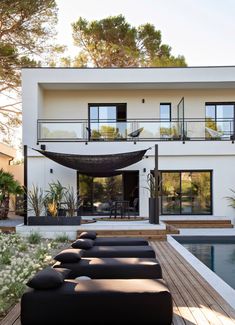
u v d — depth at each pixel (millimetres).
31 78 16453
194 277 6668
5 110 23094
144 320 4191
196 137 16453
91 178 16234
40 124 16250
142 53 24953
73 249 6594
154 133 16250
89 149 16078
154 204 12508
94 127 16344
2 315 4750
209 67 16578
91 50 24625
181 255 8883
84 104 17984
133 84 16953
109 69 16562
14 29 19625
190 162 16109
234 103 18125
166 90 18094
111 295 4195
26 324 4184
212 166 16094
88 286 4414
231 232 13180
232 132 16484
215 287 5984
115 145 16094
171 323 4293
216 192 16062
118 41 24578
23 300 4195
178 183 16203
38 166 15859
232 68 16562
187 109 18078
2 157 19797
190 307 4988
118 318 4188
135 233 11938
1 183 16328
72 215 12828
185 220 15359
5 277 5660
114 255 6863
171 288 5949
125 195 16297
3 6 18438
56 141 16094
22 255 8062
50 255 8312
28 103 16359
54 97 17938
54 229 12117
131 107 18031
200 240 12281
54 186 14000
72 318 4176
